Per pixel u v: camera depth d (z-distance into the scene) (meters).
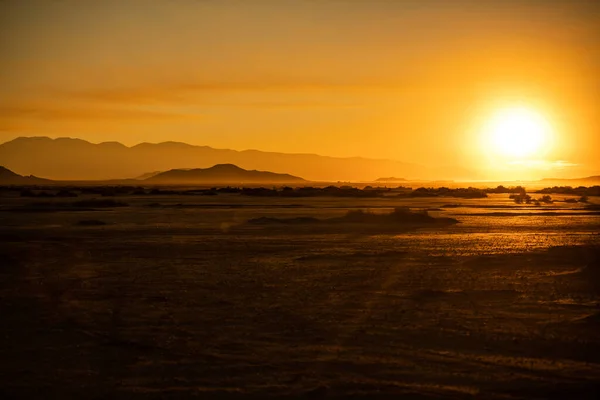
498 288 18.52
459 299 16.89
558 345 12.41
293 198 91.25
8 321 14.57
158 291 18.20
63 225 42.25
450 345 12.44
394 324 14.08
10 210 58.88
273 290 18.27
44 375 10.73
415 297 17.17
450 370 10.90
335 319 14.56
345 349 12.12
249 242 31.59
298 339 12.86
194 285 19.16
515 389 9.99
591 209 61.66
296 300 16.78
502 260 24.28
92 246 29.88
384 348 12.21
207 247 29.41
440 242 31.62
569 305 16.16
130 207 64.50
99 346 12.45
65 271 22.16
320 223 43.47
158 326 14.02
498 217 50.25
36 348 12.37
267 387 10.05
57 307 16.05
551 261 24.12
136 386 10.16
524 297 17.17
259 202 77.12
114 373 10.81
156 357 11.69
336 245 30.22
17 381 10.43
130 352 12.03
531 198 91.19
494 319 14.58
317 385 10.12
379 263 23.91
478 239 33.09
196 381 10.37
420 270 22.09
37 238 33.62
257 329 13.70
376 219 44.25
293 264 23.64
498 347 12.30
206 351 12.04
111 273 21.67
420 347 12.30
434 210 60.03
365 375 10.64
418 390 9.90
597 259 24.00
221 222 44.69
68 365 11.27
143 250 28.27
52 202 74.06
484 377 10.54
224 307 15.95
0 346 12.50
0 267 23.09
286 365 11.16
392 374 10.69
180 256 26.14
